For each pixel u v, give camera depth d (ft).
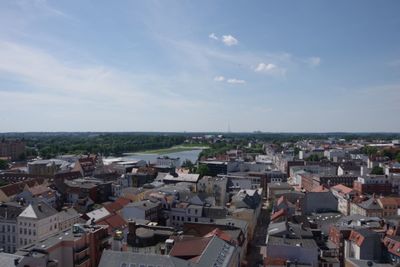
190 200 611.47
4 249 505.25
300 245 404.36
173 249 355.15
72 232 390.83
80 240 372.58
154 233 434.71
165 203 601.62
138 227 451.53
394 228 455.22
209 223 488.44
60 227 520.83
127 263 300.20
